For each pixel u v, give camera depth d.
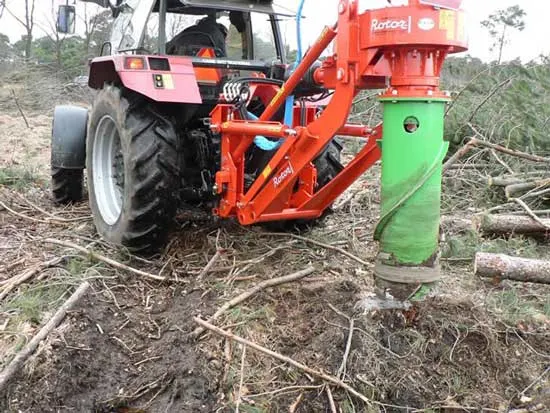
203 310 3.44
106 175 4.55
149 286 3.82
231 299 3.49
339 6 2.92
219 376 3.01
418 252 2.89
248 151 4.39
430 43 2.67
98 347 3.23
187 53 4.47
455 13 2.70
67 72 13.50
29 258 4.12
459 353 3.07
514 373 3.08
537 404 2.93
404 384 2.90
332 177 4.46
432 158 2.81
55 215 5.25
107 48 5.19
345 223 4.97
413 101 2.76
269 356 3.09
